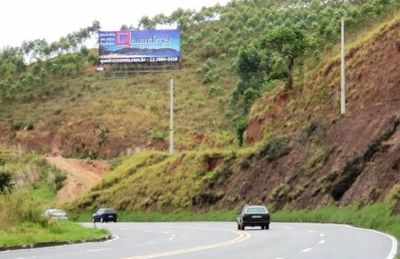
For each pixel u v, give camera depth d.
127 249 37.88
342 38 84.38
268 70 149.38
